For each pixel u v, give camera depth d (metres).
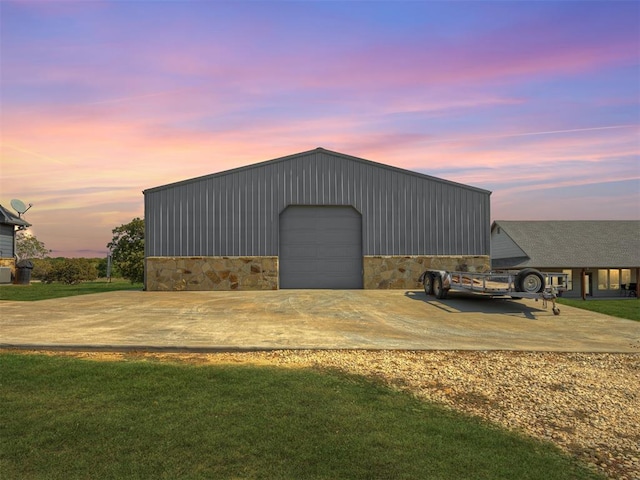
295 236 19.72
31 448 4.16
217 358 7.33
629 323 11.77
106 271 35.31
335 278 19.78
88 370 6.31
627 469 4.20
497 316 12.50
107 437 4.37
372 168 20.02
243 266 19.33
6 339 8.31
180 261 19.12
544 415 5.39
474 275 13.86
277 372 6.49
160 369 6.45
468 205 20.39
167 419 4.77
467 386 6.29
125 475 3.76
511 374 6.89
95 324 10.22
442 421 5.02
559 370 7.18
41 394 5.42
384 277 19.80
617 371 7.22
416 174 20.17
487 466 4.09
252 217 19.47
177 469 3.86
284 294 17.30
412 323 11.14
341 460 4.07
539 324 11.43
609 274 31.77
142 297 16.30
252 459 4.05
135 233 28.75
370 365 7.07
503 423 5.11
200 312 12.40
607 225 35.72
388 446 4.37
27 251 42.84
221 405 5.17
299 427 4.68
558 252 31.45
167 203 19.22
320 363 7.10
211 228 19.28
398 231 19.98
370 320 11.42
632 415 5.45
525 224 35.72
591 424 5.17
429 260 20.03
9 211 29.89
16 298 16.42
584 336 9.97
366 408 5.27
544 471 4.07
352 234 19.94
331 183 19.81
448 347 8.37
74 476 3.73
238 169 19.45
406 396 5.78
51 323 10.33
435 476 3.88
